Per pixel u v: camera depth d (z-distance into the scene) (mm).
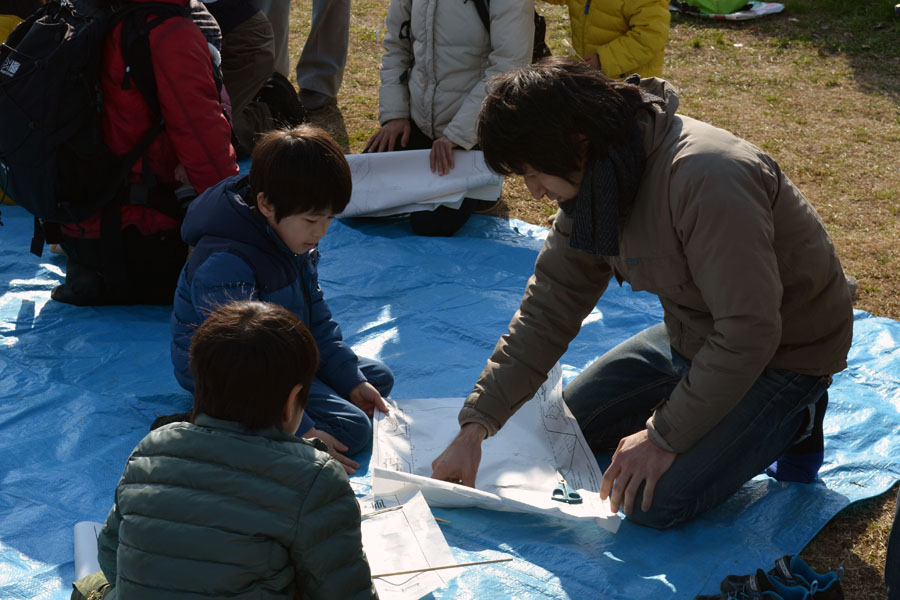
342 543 1674
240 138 5297
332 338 2967
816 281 2318
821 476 2783
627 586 2266
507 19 4336
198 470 1642
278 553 1614
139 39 3283
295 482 1638
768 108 6602
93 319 3598
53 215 3457
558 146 2033
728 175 2109
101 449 2811
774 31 8391
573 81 2045
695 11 8836
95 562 2262
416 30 4547
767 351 2164
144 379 3199
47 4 3529
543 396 2912
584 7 4711
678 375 2641
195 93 3389
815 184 5312
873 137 6059
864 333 3623
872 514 2652
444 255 4285
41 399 3039
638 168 2143
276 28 6156
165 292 3723
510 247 4363
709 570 2324
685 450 2367
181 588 1598
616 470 2418
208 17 3795
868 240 4566
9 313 3602
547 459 2703
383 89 4770
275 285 2744
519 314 2650
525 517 2535
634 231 2252
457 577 2283
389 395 3184
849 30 8344
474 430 2539
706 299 2197
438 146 4449
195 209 2789
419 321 3701
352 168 4492
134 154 3408
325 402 2789
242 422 1693
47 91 3256
